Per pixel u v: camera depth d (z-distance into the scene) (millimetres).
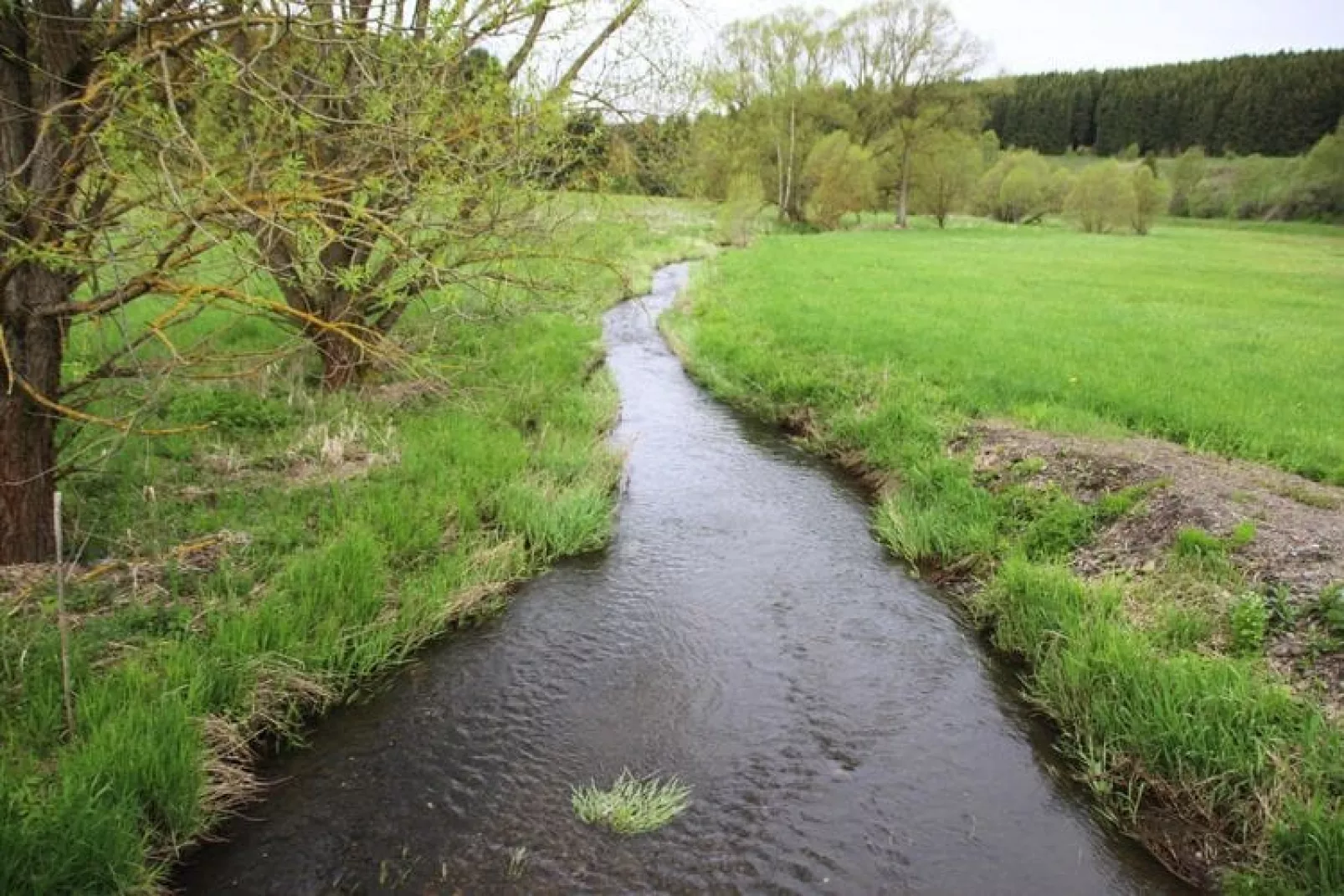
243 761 5402
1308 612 6355
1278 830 4738
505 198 8086
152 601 6270
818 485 11289
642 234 19250
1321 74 107875
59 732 4871
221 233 5531
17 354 6129
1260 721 5418
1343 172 86812
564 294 9492
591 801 5273
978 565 8648
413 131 6449
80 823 4168
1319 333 20438
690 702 6395
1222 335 19625
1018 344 17172
